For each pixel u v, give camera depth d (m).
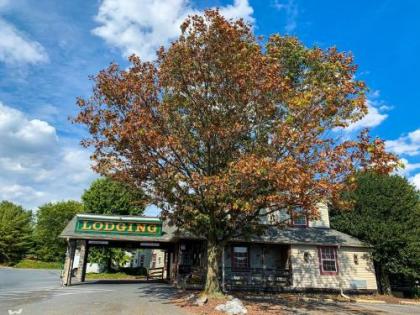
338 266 27.42
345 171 14.64
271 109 16.31
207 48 15.98
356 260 27.95
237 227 18.78
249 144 17.03
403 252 27.42
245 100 15.98
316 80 18.25
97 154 17.05
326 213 30.89
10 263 66.75
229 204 16.58
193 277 24.33
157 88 16.53
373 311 18.41
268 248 28.31
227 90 16.11
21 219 72.88
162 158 16.72
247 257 27.56
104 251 46.72
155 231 25.98
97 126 16.50
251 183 15.16
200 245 27.56
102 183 49.88
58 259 72.50
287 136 14.99
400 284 31.72
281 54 20.67
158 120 16.52
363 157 14.65
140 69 16.58
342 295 24.95
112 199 49.06
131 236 25.55
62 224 73.62
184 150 16.20
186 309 15.03
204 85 16.47
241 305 14.96
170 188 17.20
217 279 18.22
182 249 27.62
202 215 18.89
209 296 17.52
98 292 20.30
